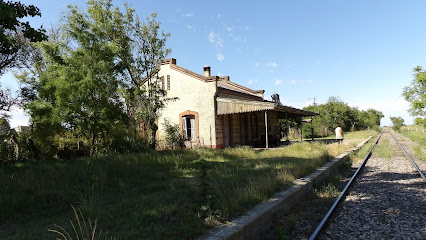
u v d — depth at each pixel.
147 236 3.73
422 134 36.50
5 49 7.81
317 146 15.18
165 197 5.62
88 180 6.93
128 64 13.71
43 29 7.64
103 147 12.10
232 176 7.44
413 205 5.75
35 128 11.29
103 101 11.52
